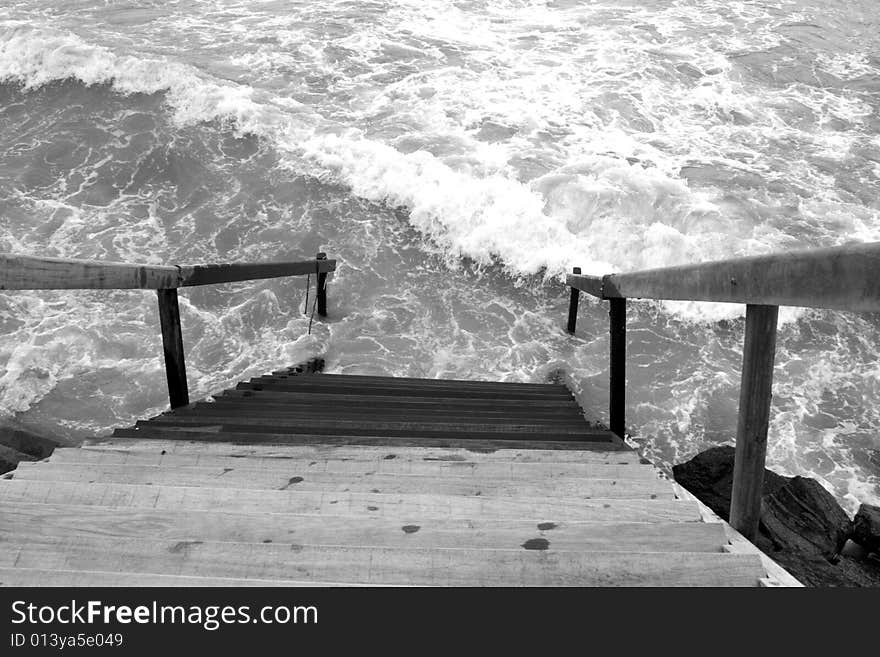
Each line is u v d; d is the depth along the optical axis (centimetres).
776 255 180
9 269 242
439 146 1046
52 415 627
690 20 1518
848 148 1097
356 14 1484
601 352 760
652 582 175
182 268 424
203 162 1018
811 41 1426
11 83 1154
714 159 1055
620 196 951
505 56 1333
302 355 729
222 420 353
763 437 208
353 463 262
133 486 221
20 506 200
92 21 1401
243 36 1361
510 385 589
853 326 765
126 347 714
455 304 829
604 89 1228
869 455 600
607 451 295
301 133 1065
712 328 788
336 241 904
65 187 956
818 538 402
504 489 242
